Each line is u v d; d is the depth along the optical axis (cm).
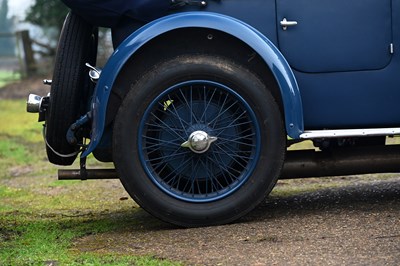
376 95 618
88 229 647
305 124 620
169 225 638
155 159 608
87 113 619
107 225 661
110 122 612
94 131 597
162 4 609
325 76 618
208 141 597
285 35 615
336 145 664
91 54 690
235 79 597
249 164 607
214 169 610
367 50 614
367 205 665
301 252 525
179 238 579
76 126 620
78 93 634
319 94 618
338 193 748
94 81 623
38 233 637
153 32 590
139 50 607
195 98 607
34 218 724
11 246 594
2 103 1897
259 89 599
